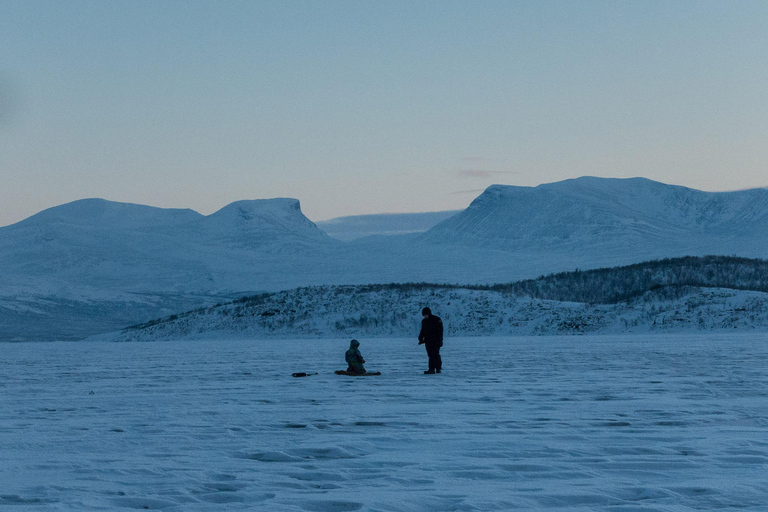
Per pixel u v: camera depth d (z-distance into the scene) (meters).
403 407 12.88
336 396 14.84
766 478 7.08
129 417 11.95
